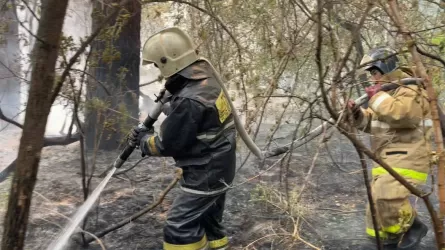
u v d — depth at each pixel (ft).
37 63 6.70
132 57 16.94
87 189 12.01
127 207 14.61
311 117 8.82
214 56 15.07
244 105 14.30
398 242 12.35
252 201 14.62
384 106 11.16
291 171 17.29
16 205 6.89
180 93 10.18
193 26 15.11
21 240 6.99
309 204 14.71
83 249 12.25
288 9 12.84
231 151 10.71
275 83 12.42
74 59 8.04
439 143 7.34
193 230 10.73
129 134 11.35
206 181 10.55
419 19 12.28
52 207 14.20
